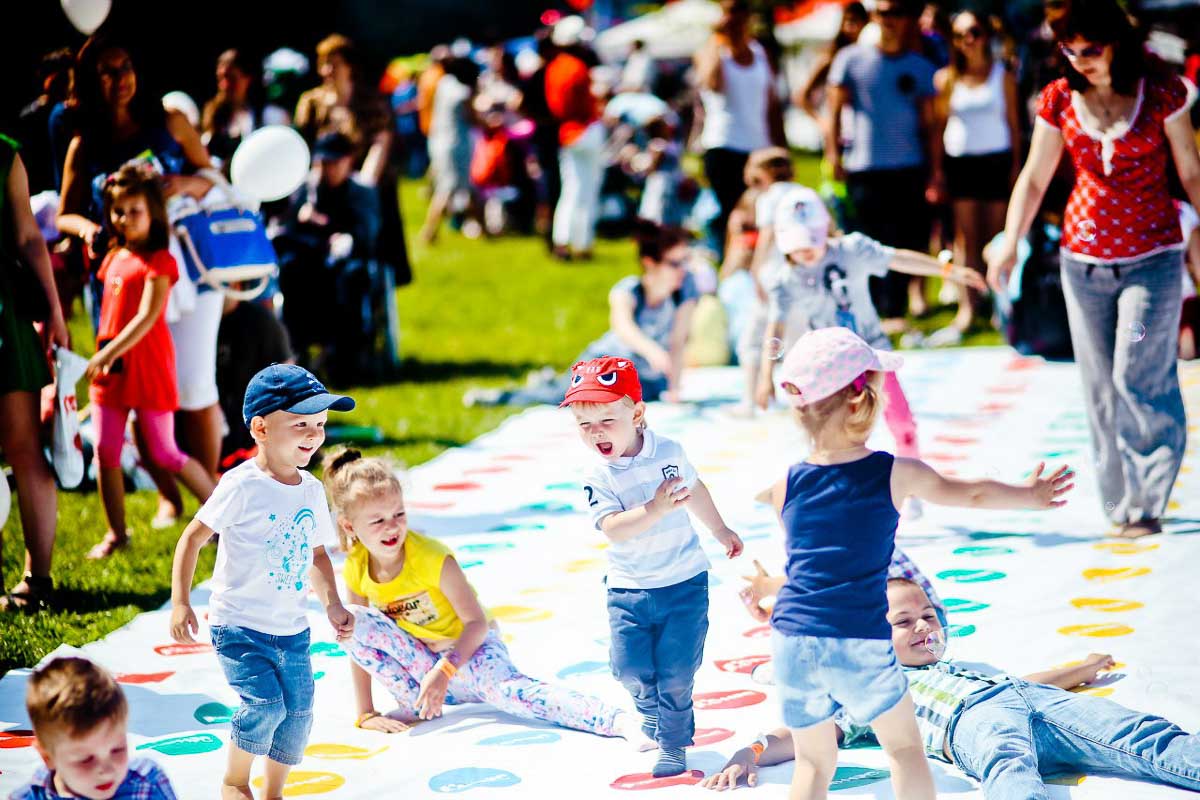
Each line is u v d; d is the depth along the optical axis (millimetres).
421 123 60469
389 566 12148
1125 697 11742
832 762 9773
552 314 38406
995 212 31047
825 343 9797
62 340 16047
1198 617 13688
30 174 22688
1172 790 10102
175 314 18031
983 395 26219
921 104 30719
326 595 11031
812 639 9438
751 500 19766
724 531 11367
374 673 12289
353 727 12352
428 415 26609
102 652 14242
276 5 56875
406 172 73812
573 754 11484
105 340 17219
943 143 30906
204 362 18719
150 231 17031
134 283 17000
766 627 14469
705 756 11289
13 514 19484
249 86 25438
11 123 27875
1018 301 29234
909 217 31500
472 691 12594
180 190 18281
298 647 10664
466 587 12062
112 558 17531
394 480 11953
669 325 26703
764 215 24750
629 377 11086
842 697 9461
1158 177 15891
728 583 15977
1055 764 10688
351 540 12258
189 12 42344
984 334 32656
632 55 69250
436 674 11602
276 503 10578
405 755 11641
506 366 31500
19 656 14078
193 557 10523
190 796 10805
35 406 15664
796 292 18375
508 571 16828
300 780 11141
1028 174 16703
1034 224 28781
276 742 10586
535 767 11227
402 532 11961
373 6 95000
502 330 36125
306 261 28547
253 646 10453
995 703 10703
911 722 9523
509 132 54438
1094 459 17156
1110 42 15281
